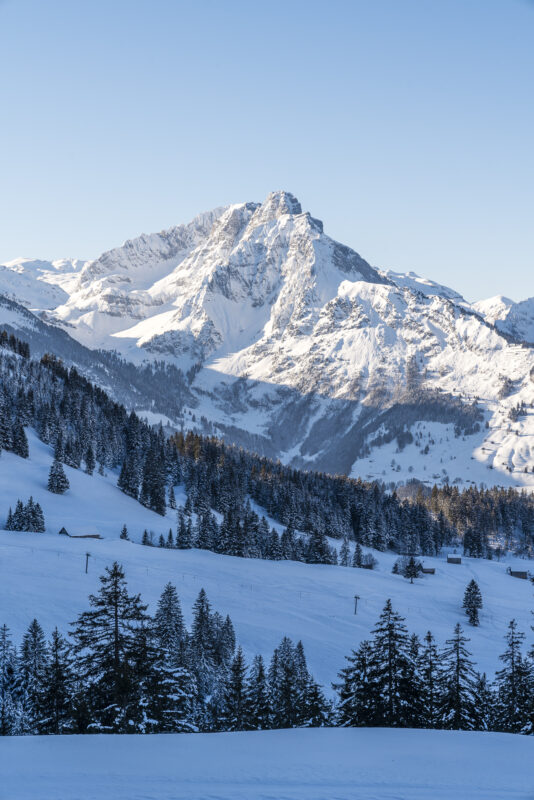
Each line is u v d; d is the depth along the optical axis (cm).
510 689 5019
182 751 2839
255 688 5550
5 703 4909
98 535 15362
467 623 14500
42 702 4081
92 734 3103
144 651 3931
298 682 5553
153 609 10425
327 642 10688
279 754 2830
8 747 2834
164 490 19838
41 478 18262
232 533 16825
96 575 11500
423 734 3303
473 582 14762
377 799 2281
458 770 2647
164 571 13238
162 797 2244
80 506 17525
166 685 3931
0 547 12475
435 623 14025
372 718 4356
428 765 2706
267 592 13400
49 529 15262
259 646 9925
